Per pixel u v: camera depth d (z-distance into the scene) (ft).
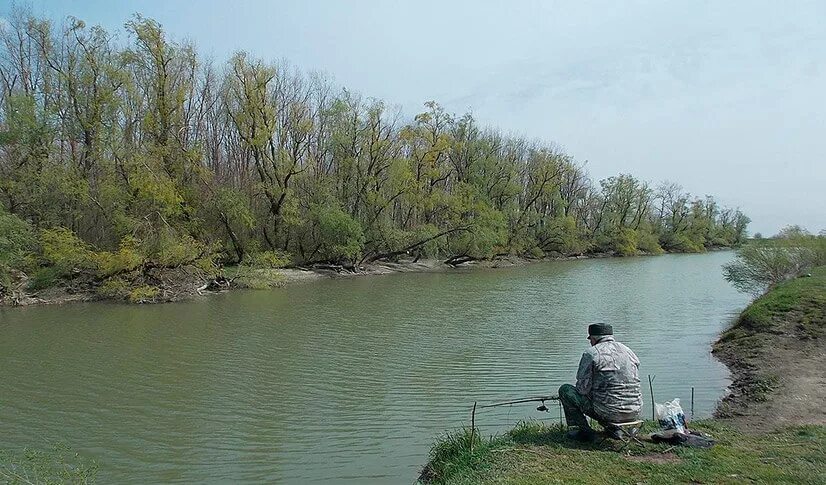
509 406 40.81
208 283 108.17
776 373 45.14
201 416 39.47
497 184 208.44
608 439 25.55
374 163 163.53
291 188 147.23
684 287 120.37
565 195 270.05
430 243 166.09
